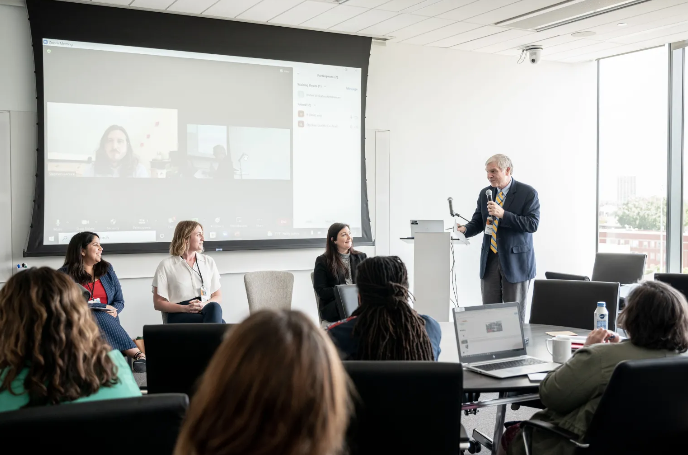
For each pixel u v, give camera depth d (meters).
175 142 5.62
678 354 2.26
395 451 1.76
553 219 7.51
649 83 6.99
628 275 6.06
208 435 0.77
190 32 5.61
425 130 6.79
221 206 5.81
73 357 1.64
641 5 5.30
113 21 5.32
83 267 4.52
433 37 6.38
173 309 4.75
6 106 5.09
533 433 2.38
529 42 6.58
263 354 0.78
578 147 7.59
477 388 2.39
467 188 7.03
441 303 5.10
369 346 2.17
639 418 2.03
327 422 0.79
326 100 6.19
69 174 5.24
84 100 5.27
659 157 6.92
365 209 6.40
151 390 2.42
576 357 2.29
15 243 5.14
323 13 5.54
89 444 1.38
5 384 1.60
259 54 5.89
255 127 5.92
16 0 5.07
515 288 5.18
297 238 6.12
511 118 7.23
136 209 5.49
